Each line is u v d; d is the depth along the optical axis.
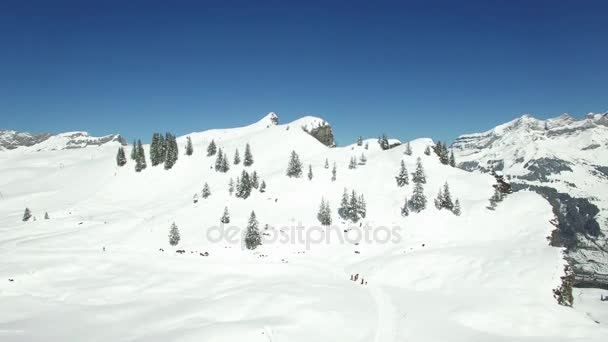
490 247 76.75
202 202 116.75
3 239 94.88
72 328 46.16
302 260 80.69
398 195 114.25
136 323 47.81
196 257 80.31
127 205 130.88
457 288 61.47
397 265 71.38
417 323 47.09
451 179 123.12
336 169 140.25
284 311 49.34
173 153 159.12
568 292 61.66
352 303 53.06
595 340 47.00
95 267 70.38
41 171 183.50
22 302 55.03
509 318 51.09
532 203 97.19
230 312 50.34
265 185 124.94
